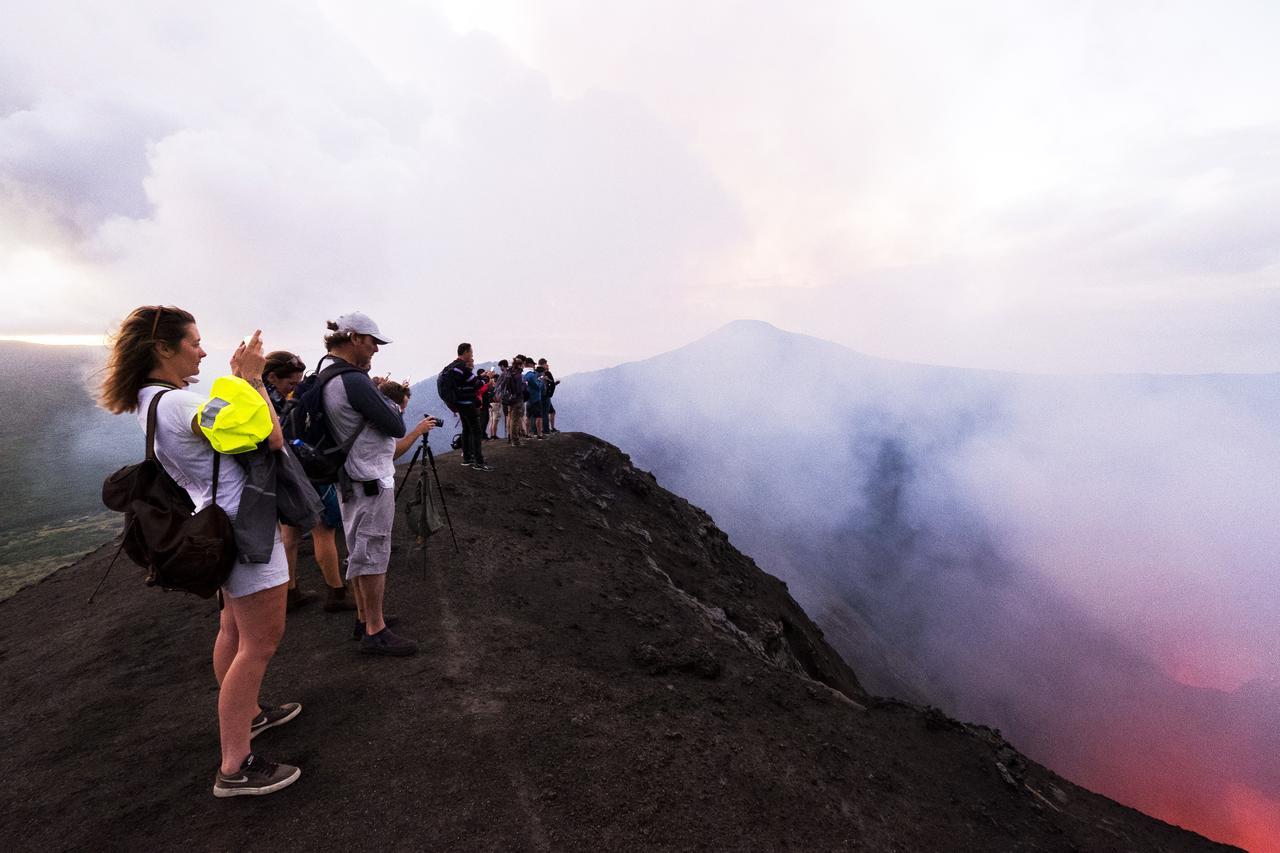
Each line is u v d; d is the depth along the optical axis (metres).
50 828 2.47
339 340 3.57
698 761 3.50
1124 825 5.14
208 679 3.93
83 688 3.87
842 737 4.55
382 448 3.72
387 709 3.45
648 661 4.85
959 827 3.91
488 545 7.09
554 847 2.55
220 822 2.49
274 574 2.36
